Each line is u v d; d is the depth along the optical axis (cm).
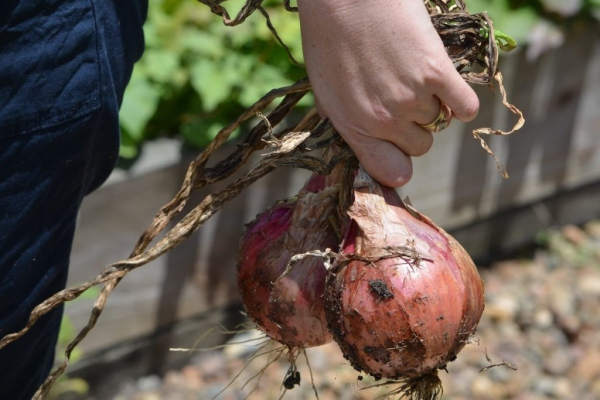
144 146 183
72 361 183
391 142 105
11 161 111
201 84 185
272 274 111
